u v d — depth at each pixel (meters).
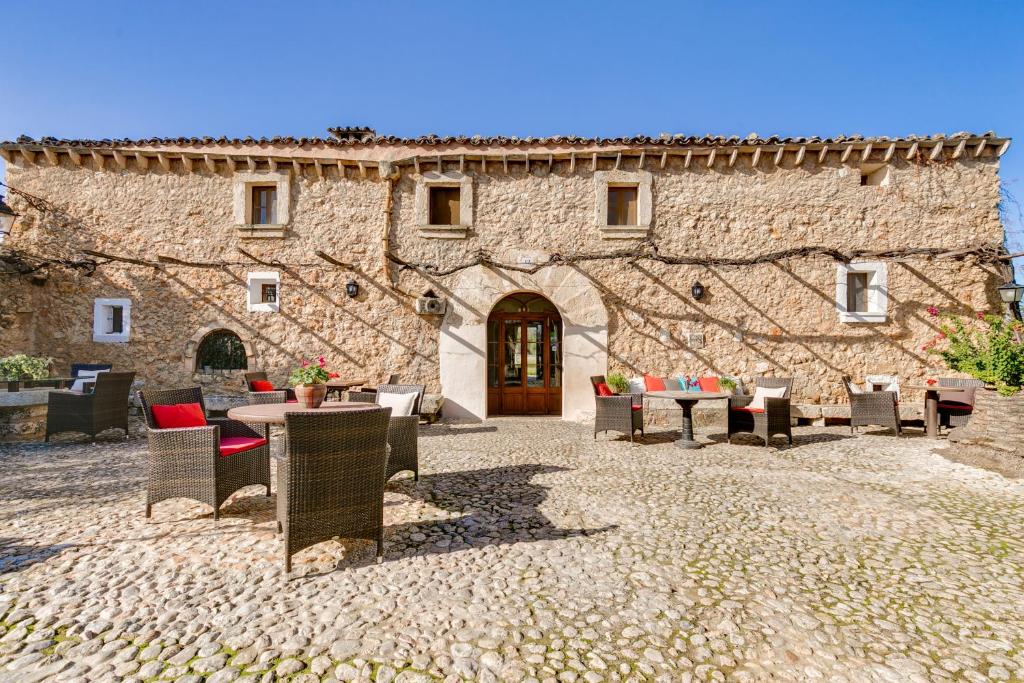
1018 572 2.76
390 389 5.39
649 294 7.96
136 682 1.80
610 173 7.98
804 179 7.86
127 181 8.05
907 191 7.75
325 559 2.85
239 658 1.94
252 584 2.54
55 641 2.04
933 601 2.45
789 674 1.89
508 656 1.98
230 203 8.04
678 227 7.96
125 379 6.27
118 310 8.16
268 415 3.54
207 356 8.13
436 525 3.42
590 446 6.18
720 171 7.95
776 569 2.79
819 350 7.77
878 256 7.71
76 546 2.97
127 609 2.29
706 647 2.06
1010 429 5.04
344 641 2.06
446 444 6.27
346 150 8.31
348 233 8.07
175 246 8.02
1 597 2.37
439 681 1.83
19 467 4.80
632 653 2.01
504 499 4.00
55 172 8.09
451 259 8.09
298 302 8.02
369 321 8.03
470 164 8.10
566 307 8.02
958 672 1.91
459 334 8.05
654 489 4.30
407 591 2.50
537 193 8.08
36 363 6.67
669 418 7.79
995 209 7.64
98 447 5.72
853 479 4.66
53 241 8.01
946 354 6.10
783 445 6.29
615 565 2.82
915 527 3.43
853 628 2.21
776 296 7.83
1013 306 7.44
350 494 2.77
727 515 3.66
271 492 4.08
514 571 2.73
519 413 8.92
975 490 4.30
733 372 7.84
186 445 3.41
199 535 3.17
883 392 6.76
